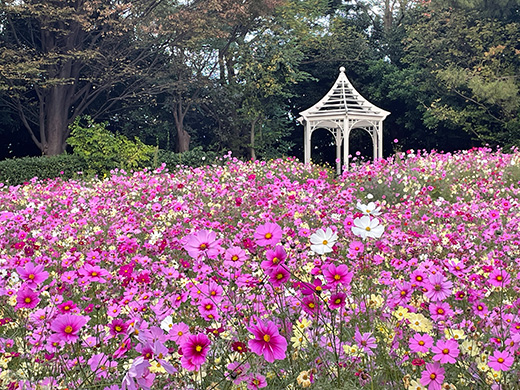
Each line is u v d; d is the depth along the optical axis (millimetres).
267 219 4973
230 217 5680
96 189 8828
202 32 19062
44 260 3385
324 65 26547
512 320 2146
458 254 3641
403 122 26016
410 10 26281
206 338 1699
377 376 1795
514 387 1660
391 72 25406
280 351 1578
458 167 10352
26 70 15758
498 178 9078
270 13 22422
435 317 2092
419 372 1808
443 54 23062
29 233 4891
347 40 26156
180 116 21375
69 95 18562
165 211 6031
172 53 20406
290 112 27828
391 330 1829
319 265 2438
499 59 21375
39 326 2059
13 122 19922
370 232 2121
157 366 1556
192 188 8133
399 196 8656
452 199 8633
